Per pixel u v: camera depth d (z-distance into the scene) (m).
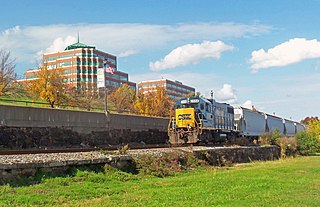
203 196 14.11
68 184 15.74
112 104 64.38
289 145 48.62
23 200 12.33
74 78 105.44
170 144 35.38
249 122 51.22
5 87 46.22
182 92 144.50
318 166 29.02
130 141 39.38
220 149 30.00
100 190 14.98
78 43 121.38
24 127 28.48
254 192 15.40
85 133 33.94
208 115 36.31
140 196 13.92
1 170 14.34
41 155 18.91
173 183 17.86
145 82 133.12
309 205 12.49
